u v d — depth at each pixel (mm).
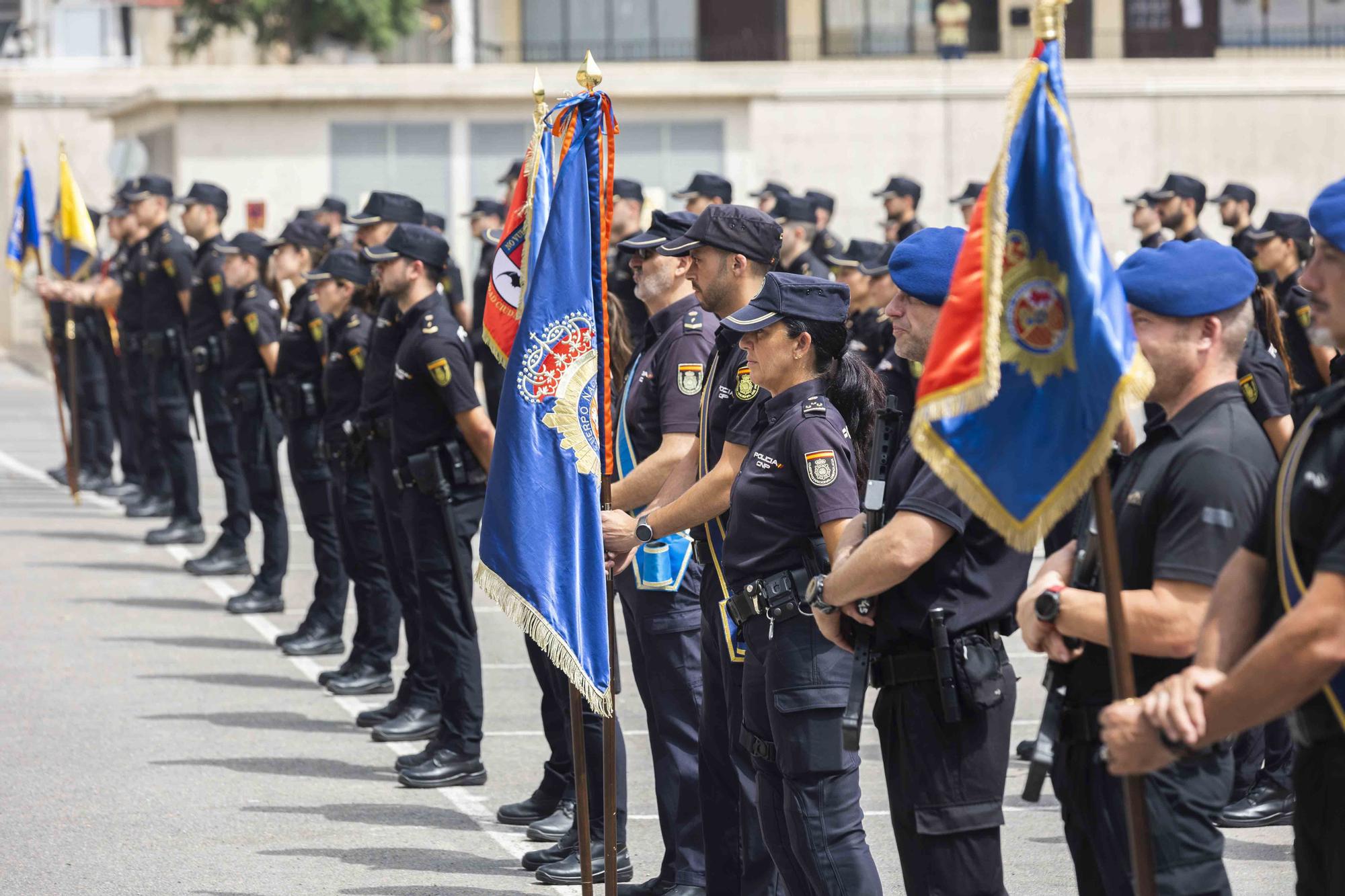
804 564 13047
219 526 41719
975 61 81750
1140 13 93812
